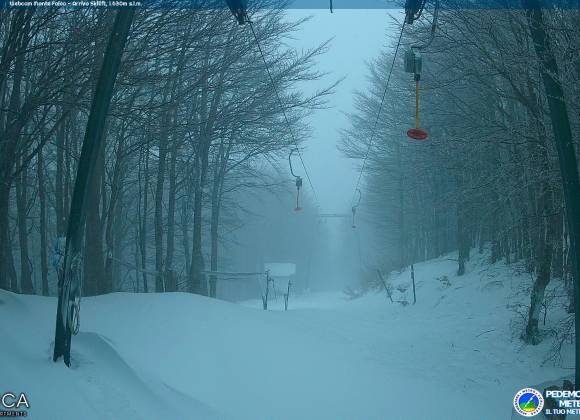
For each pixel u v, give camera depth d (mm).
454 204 19578
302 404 7180
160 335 8695
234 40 14852
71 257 6215
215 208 25016
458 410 7664
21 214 19156
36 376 5410
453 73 14070
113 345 7156
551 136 10922
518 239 19938
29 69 10773
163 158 17031
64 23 10758
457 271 23672
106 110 6277
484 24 11891
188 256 26797
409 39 18922
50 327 7793
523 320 13219
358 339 13031
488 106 14086
